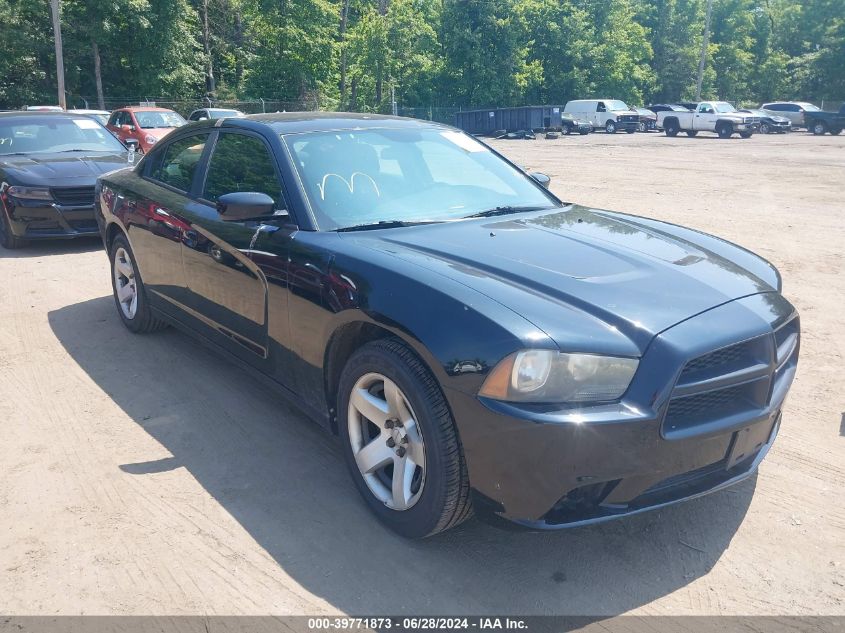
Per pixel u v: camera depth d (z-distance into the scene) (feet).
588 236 11.50
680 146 96.78
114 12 123.85
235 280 12.70
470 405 8.45
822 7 223.30
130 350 17.24
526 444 8.13
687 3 206.18
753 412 9.11
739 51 216.33
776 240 30.30
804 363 16.62
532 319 8.50
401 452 9.70
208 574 9.23
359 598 8.82
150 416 13.78
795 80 224.53
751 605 8.70
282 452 12.42
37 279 23.90
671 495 8.82
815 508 10.74
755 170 61.52
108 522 10.34
